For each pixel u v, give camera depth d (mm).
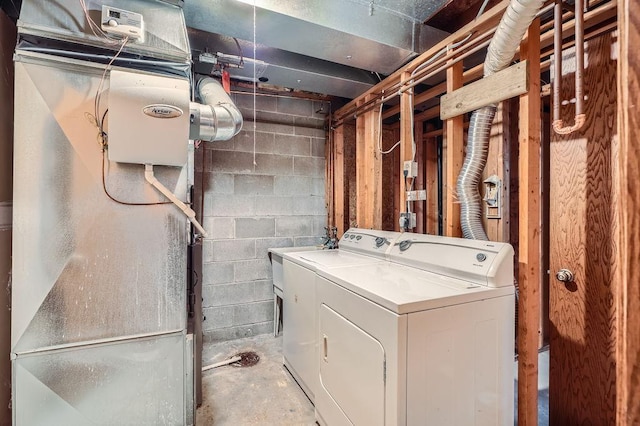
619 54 435
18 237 1394
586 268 1741
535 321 1562
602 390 1671
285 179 3379
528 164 1546
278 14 1820
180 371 1682
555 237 1892
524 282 1557
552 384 1919
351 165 3557
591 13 1506
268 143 3299
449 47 1938
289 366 2508
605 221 1653
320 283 1911
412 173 2289
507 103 2199
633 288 420
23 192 1398
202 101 2115
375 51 2209
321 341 1886
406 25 2188
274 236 3328
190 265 2027
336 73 2723
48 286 1438
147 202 1606
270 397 2205
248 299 3223
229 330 3148
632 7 416
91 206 1503
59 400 1459
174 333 1669
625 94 423
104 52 1540
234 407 2096
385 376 1304
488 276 1490
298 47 2170
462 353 1378
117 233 1551
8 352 1527
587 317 1740
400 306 1241
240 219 3180
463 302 1381
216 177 3078
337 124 3355
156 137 1520
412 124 2352
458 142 1967
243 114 3186
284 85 2861
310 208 3504
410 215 2289
